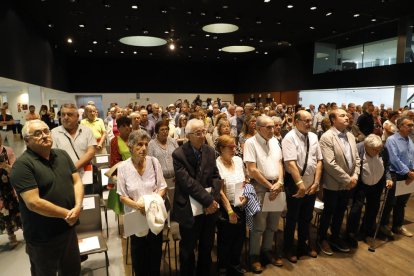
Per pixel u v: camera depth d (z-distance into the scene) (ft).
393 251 9.60
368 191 10.09
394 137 10.50
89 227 7.88
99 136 14.38
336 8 25.12
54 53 37.32
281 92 46.06
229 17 27.27
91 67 51.24
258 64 51.21
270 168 8.46
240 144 12.05
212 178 7.40
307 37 35.96
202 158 7.22
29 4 22.66
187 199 7.13
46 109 25.36
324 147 9.16
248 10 25.40
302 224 9.20
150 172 7.26
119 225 10.96
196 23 29.19
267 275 8.33
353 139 9.45
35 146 5.49
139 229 6.72
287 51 43.93
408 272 8.44
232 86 59.16
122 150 9.86
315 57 38.96
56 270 5.96
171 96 55.98
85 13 25.35
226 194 8.01
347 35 34.71
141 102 54.39
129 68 53.26
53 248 5.77
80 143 9.45
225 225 8.09
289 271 8.52
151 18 27.32
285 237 9.17
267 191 8.67
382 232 10.68
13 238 9.63
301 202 8.86
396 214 10.69
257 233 8.54
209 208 6.93
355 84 34.09
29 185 5.27
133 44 35.65
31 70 25.68
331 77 36.99
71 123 9.29
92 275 8.18
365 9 25.44
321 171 9.11
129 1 22.91
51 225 5.66
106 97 52.44
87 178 9.57
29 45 25.29
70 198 5.95
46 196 5.55
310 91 41.11
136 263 7.11
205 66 57.31
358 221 9.98
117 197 8.58
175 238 7.87
